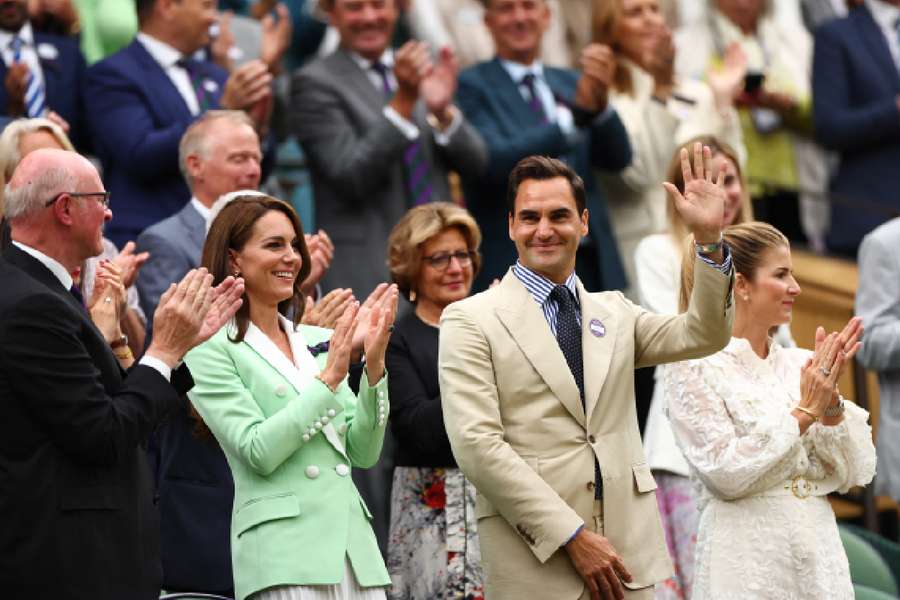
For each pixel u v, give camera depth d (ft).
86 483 51.52
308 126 90.48
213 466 64.23
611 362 59.21
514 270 60.85
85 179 54.34
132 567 52.08
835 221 107.65
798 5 116.88
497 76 96.43
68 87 89.51
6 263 53.26
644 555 58.03
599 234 93.25
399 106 89.10
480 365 58.70
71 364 51.34
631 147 96.32
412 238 71.51
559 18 114.11
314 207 90.27
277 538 56.24
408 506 67.67
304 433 56.24
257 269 59.77
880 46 109.40
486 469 57.11
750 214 80.94
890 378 80.74
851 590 62.64
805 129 109.91
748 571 61.46
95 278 65.67
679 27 115.14
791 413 61.57
